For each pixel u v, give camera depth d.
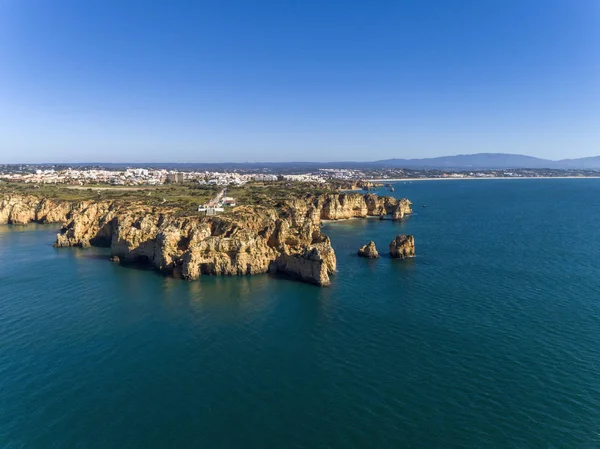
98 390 55.59
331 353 65.19
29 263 124.31
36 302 89.25
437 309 82.81
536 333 70.50
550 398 52.44
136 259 125.69
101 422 49.22
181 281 105.44
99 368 61.25
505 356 62.88
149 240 124.19
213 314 82.38
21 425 48.78
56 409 51.62
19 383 57.31
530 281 100.25
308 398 53.44
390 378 57.66
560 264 116.38
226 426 48.38
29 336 72.12
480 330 72.19
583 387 54.53
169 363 62.69
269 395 54.22
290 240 121.00
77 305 87.56
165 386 56.50
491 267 114.88
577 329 71.62
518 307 82.69
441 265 118.81
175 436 46.84
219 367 61.41
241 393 54.78
